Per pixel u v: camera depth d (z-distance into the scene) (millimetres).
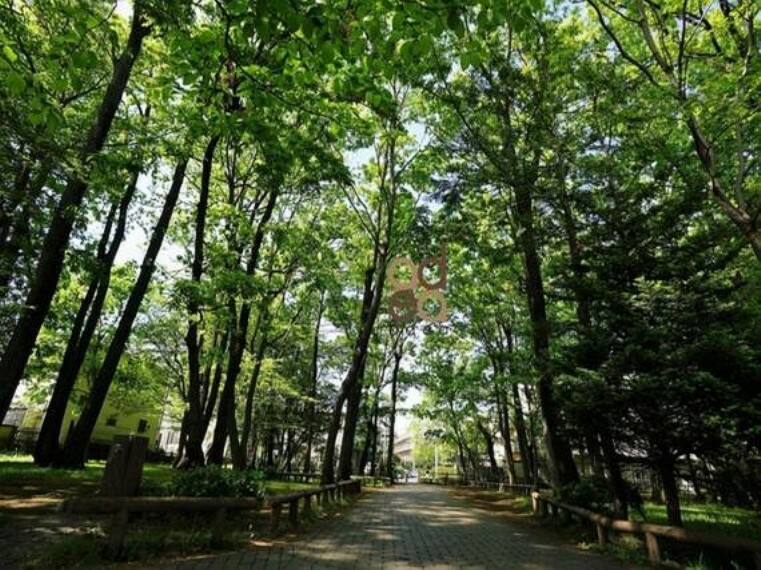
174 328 32094
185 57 6984
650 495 23250
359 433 51344
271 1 4621
